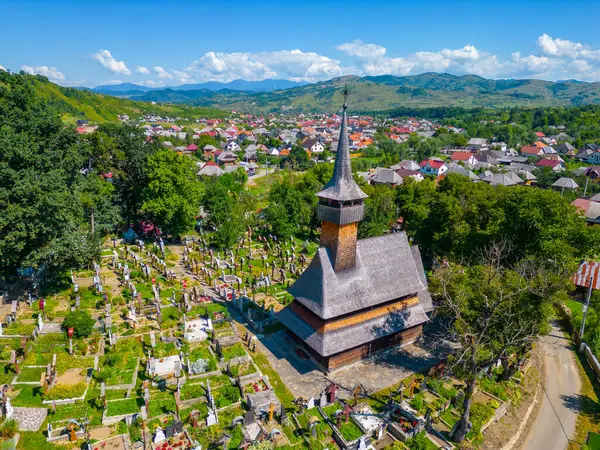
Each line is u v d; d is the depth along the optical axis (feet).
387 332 147.13
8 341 136.26
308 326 142.72
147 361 134.00
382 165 620.49
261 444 102.73
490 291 134.00
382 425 115.03
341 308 138.51
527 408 137.69
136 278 195.72
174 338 147.95
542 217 180.45
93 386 121.60
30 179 148.15
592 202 373.81
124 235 257.96
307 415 118.32
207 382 124.06
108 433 105.81
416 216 277.03
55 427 105.81
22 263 150.20
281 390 130.00
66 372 125.59
